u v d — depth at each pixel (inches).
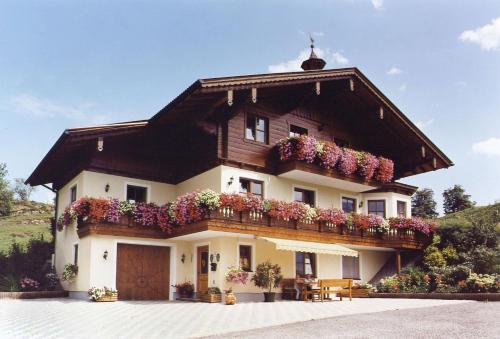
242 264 840.3
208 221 759.1
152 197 914.1
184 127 896.3
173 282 875.4
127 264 834.8
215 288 790.5
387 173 1026.1
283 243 799.7
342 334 440.1
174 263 880.9
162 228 846.5
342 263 1010.7
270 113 924.0
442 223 1100.5
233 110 845.2
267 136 913.5
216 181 835.4
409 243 1042.1
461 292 803.4
